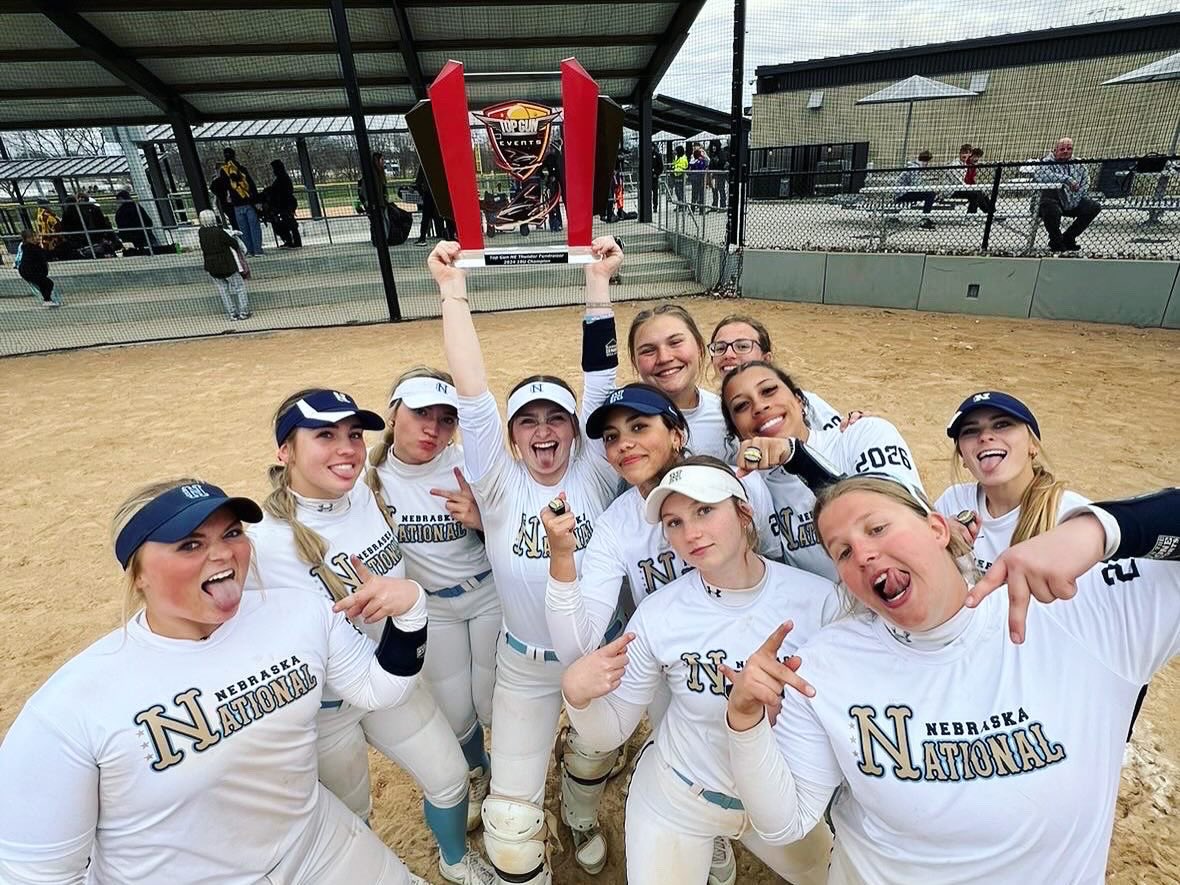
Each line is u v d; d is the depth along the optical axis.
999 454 2.01
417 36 11.98
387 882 1.91
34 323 12.12
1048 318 9.63
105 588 4.31
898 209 11.68
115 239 16.41
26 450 6.64
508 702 2.23
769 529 2.19
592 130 2.12
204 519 1.38
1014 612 1.19
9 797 1.31
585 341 2.38
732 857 2.28
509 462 2.25
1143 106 14.28
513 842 2.09
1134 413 6.06
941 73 16.28
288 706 1.61
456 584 2.48
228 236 11.67
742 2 10.28
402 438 2.35
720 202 12.52
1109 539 1.20
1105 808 1.36
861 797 1.45
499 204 2.30
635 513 2.09
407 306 12.58
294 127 17.36
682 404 2.55
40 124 14.39
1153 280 8.83
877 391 6.88
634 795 1.95
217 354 10.16
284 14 10.82
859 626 1.52
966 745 1.36
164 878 1.49
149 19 10.48
